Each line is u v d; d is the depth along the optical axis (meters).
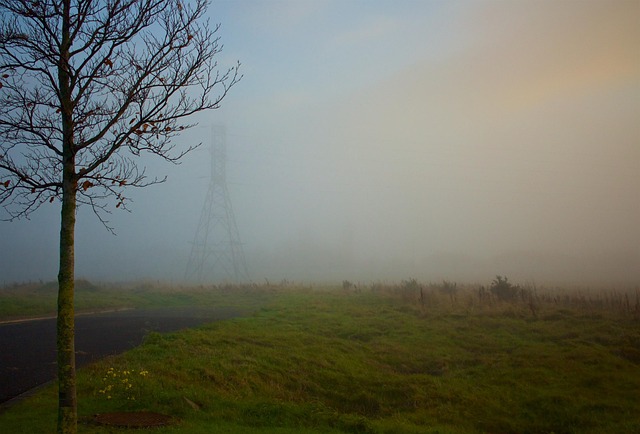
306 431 9.68
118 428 8.46
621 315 22.53
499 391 13.77
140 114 7.11
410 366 16.92
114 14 6.83
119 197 7.63
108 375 11.65
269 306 31.11
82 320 25.05
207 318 26.02
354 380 14.58
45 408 9.51
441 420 11.96
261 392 12.80
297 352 16.75
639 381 13.83
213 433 8.71
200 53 7.49
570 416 11.75
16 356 15.48
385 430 10.52
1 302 28.28
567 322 21.86
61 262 6.38
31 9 6.37
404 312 26.58
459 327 22.09
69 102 6.63
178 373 12.83
